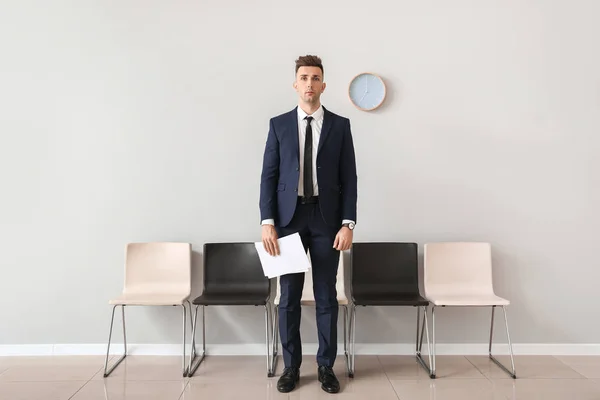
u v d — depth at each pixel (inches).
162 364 109.5
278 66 117.5
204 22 117.5
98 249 117.4
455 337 117.6
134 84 117.5
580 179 117.5
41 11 116.3
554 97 117.5
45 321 116.7
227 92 117.6
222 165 118.0
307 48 117.3
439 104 117.5
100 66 117.0
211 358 114.3
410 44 117.3
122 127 117.5
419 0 117.6
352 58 117.3
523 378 100.0
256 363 110.3
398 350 116.6
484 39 117.5
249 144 117.9
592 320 117.3
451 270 114.6
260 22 117.4
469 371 104.4
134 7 117.3
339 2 117.6
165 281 114.6
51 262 116.9
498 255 117.9
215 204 118.0
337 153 92.7
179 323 117.3
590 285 117.5
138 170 117.6
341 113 117.5
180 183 118.0
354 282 113.5
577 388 94.3
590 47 117.2
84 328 117.0
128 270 114.2
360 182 117.8
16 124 116.6
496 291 118.0
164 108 117.6
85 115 117.1
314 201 91.0
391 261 114.5
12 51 116.3
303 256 88.6
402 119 117.6
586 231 117.6
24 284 116.6
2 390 93.0
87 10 116.9
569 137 117.5
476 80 117.5
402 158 117.6
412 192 118.0
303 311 117.0
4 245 116.6
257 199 118.0
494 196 118.0
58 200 117.0
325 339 93.7
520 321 117.6
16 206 116.7
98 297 117.2
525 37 117.4
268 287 113.4
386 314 117.4
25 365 108.6
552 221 118.0
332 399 88.0
